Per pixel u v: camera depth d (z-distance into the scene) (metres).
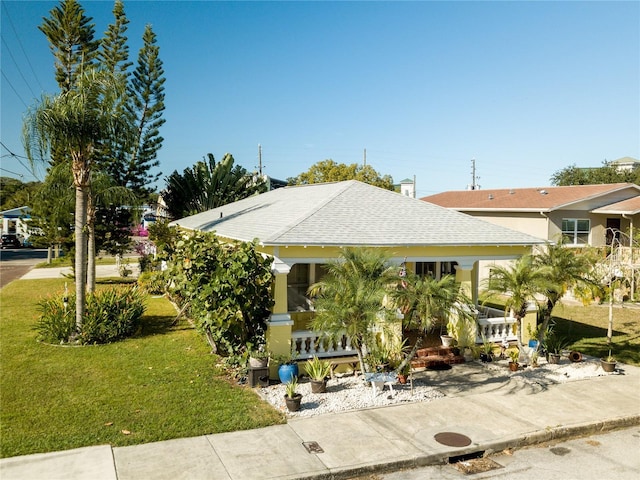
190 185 31.77
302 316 13.19
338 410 8.97
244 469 6.73
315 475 6.68
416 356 12.12
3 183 76.94
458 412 9.02
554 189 29.17
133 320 14.06
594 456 7.71
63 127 12.02
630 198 26.78
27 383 9.66
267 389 9.86
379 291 9.35
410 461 7.20
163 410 8.55
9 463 6.62
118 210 25.61
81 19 23.48
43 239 25.06
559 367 12.05
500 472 7.16
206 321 11.25
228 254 11.05
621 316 18.77
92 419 8.09
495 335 13.41
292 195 17.94
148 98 27.67
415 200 14.78
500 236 13.16
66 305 13.27
